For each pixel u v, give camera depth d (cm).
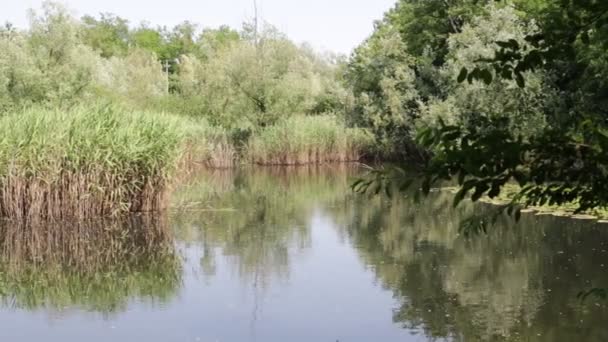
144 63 5528
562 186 258
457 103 2667
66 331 830
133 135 1722
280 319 866
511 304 882
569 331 766
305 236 1474
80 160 1670
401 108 3303
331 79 5212
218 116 3847
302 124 3672
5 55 3067
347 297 960
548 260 1138
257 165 3600
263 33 3847
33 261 1255
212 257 1266
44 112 1736
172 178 1848
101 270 1180
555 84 2230
